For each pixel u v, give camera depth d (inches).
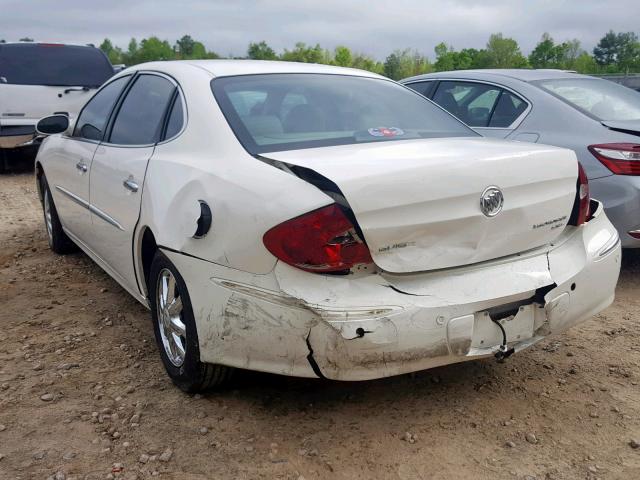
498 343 110.2
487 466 105.9
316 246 98.9
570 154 120.6
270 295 102.4
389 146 117.8
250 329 105.7
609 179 186.7
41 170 227.5
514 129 219.5
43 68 425.1
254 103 130.4
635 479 102.8
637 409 123.1
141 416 119.0
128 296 182.9
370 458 107.5
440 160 105.2
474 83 244.7
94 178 165.3
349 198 97.9
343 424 117.2
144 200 132.3
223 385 125.2
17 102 411.2
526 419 119.6
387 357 100.8
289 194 101.7
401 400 125.6
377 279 102.3
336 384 130.8
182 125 132.8
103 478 101.8
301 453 108.6
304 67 151.9
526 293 110.0
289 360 104.0
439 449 110.2
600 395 128.3
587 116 203.5
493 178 107.4
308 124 129.0
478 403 124.8
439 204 103.3
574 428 116.9
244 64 147.7
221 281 108.6
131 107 160.7
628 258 225.1
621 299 184.7
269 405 123.0
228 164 115.0
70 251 226.1
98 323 163.6
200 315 113.3
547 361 142.9
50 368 138.3
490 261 111.6
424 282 105.0
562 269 116.7
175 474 103.0
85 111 193.6
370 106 141.8
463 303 103.8
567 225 124.6
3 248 236.8
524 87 225.3
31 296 183.8
